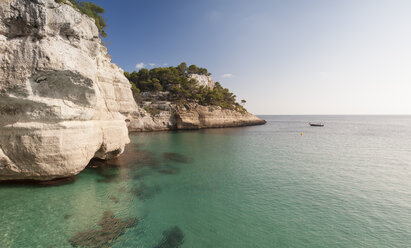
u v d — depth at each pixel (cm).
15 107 1176
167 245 962
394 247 981
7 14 1085
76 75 1282
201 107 8238
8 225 1010
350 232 1097
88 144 1541
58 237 954
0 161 1204
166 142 4316
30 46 1123
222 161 2673
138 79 9144
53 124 1276
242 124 10225
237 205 1397
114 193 1505
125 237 1002
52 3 1200
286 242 1007
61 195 1370
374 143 4581
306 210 1337
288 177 2017
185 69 12488
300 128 9756
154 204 1379
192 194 1568
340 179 1975
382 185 1819
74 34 1344
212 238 1027
